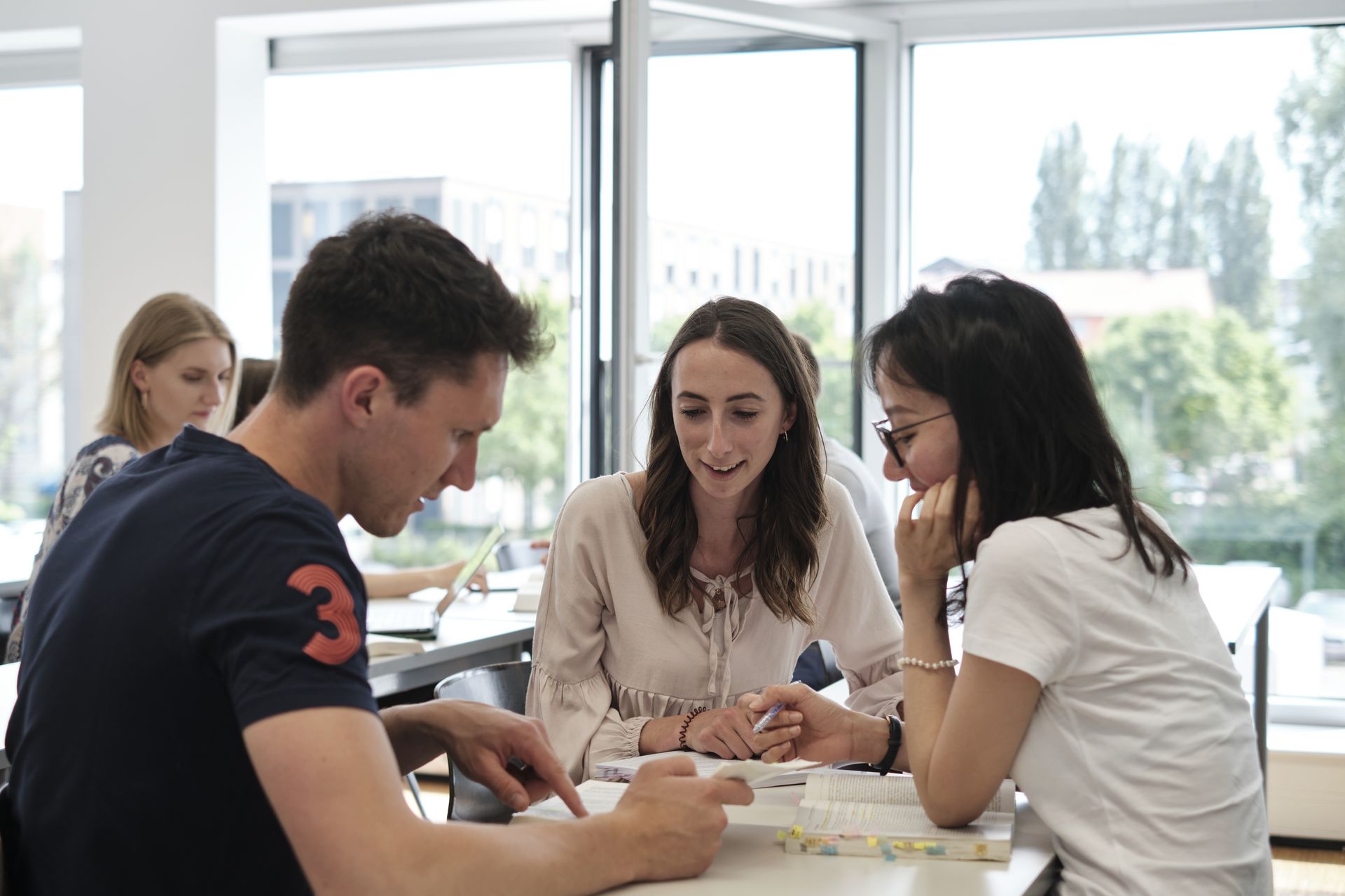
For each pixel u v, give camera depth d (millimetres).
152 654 947
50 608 1045
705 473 1736
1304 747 3625
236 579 933
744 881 1160
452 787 1697
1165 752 1235
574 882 1038
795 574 1856
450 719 1322
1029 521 1310
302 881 992
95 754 967
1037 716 1275
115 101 4555
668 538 1835
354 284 1035
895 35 4074
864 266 4156
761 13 3727
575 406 4551
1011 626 1256
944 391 1384
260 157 4637
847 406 4125
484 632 2762
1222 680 1312
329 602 930
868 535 3049
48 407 5004
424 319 1033
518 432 4574
